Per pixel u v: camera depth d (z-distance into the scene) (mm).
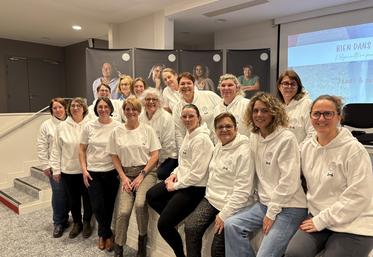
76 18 5578
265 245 1609
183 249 2191
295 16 5176
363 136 3848
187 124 2232
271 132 1797
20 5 4832
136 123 2547
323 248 1536
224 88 2469
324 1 4543
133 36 5758
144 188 2422
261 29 5730
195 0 4645
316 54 5090
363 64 4621
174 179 2299
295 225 1644
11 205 3992
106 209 2693
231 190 1923
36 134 5266
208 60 5172
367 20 4523
